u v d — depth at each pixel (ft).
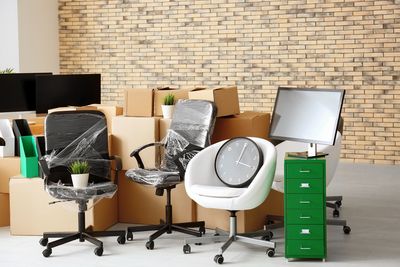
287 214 16.57
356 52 29.43
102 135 18.25
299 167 16.49
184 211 19.61
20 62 31.19
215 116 18.53
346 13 29.37
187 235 18.93
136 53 32.83
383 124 29.35
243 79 31.14
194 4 31.63
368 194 23.75
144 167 19.58
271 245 16.85
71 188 17.04
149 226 18.69
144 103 20.18
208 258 16.85
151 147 19.53
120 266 16.25
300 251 16.55
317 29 29.86
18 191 18.79
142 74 32.86
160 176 17.79
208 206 16.92
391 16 28.81
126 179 20.26
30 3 31.78
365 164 29.53
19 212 18.84
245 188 16.75
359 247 17.67
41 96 23.04
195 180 17.57
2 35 31.17
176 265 16.31
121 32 32.96
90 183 17.94
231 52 31.22
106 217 19.58
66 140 18.01
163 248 17.75
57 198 17.08
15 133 19.80
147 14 32.45
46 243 17.85
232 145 17.60
